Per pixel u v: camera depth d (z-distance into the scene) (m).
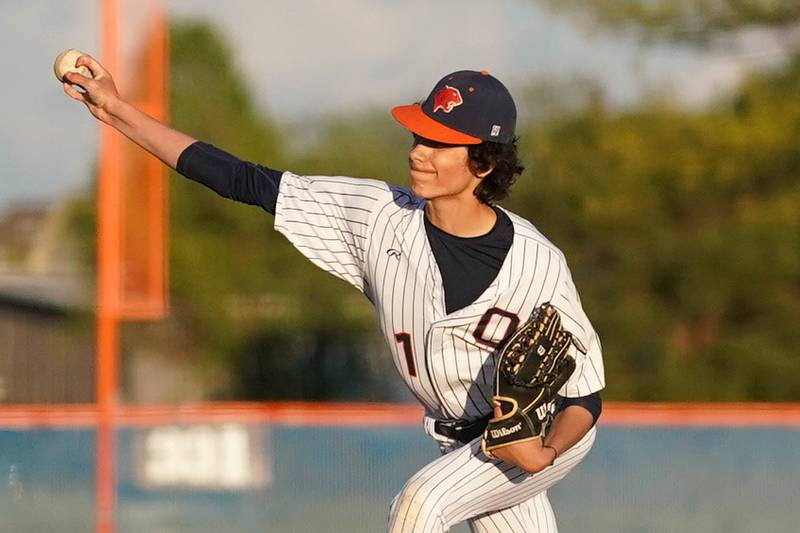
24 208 56.69
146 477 21.58
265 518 21.58
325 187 11.53
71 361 39.19
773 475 21.73
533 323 10.58
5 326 45.28
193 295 51.25
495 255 10.93
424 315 11.09
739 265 53.69
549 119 56.97
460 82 10.73
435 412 11.92
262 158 60.09
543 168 55.72
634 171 54.94
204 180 11.45
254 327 51.53
